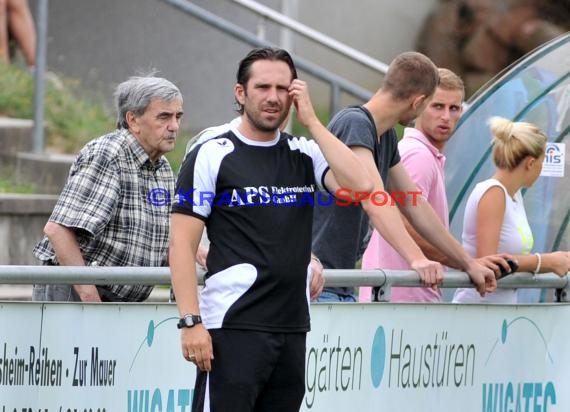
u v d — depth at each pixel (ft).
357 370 59.06
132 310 53.83
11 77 117.50
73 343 52.49
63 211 58.80
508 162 65.77
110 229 59.88
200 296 51.29
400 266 65.62
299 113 51.24
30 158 112.06
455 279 62.28
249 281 49.73
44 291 61.62
